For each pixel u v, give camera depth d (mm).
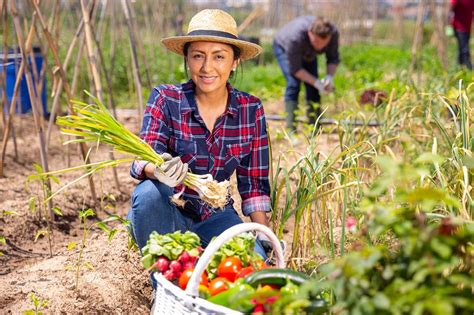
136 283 3541
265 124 3350
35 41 8617
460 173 3066
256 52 3197
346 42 18672
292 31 6707
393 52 15531
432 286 1923
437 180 3600
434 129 5086
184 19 14992
